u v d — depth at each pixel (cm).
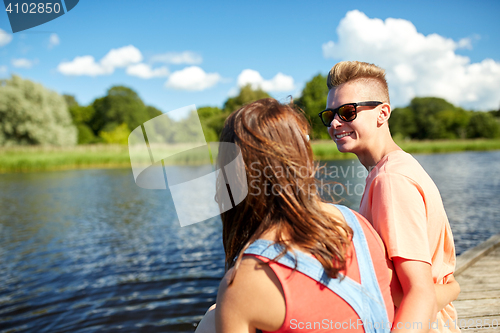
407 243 90
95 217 891
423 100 7081
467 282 261
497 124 5938
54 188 1476
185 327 342
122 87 5856
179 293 422
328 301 66
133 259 555
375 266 79
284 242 68
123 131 5203
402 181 98
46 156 2748
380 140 124
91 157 2798
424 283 86
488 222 724
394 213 94
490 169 1775
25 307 399
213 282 454
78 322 361
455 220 744
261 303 65
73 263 545
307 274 66
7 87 4072
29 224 822
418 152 3641
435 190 103
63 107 4562
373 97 122
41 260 563
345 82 124
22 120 4056
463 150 3847
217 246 613
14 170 2473
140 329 341
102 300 409
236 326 67
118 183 1644
